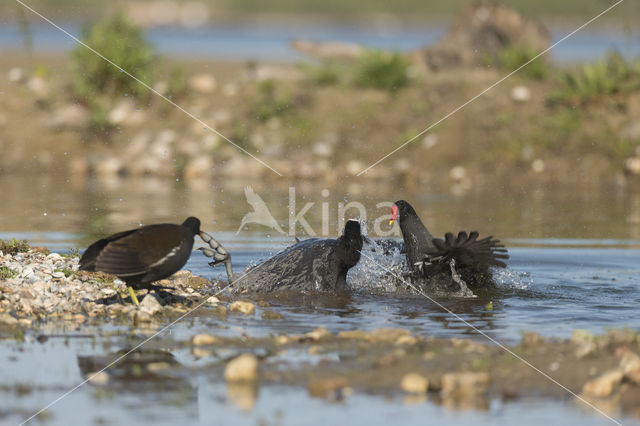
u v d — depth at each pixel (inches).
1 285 372.2
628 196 837.2
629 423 232.4
